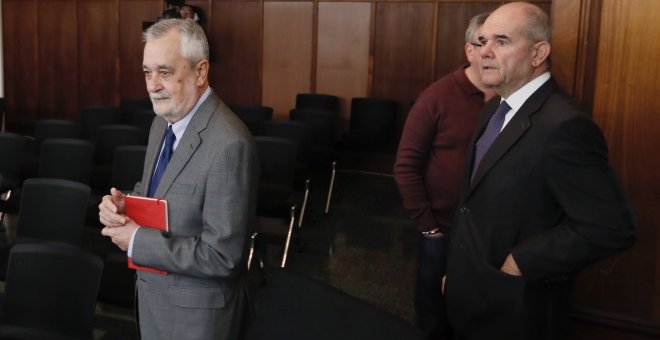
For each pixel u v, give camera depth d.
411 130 2.40
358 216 5.21
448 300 1.86
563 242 1.55
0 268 2.91
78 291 2.15
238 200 1.70
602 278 2.31
